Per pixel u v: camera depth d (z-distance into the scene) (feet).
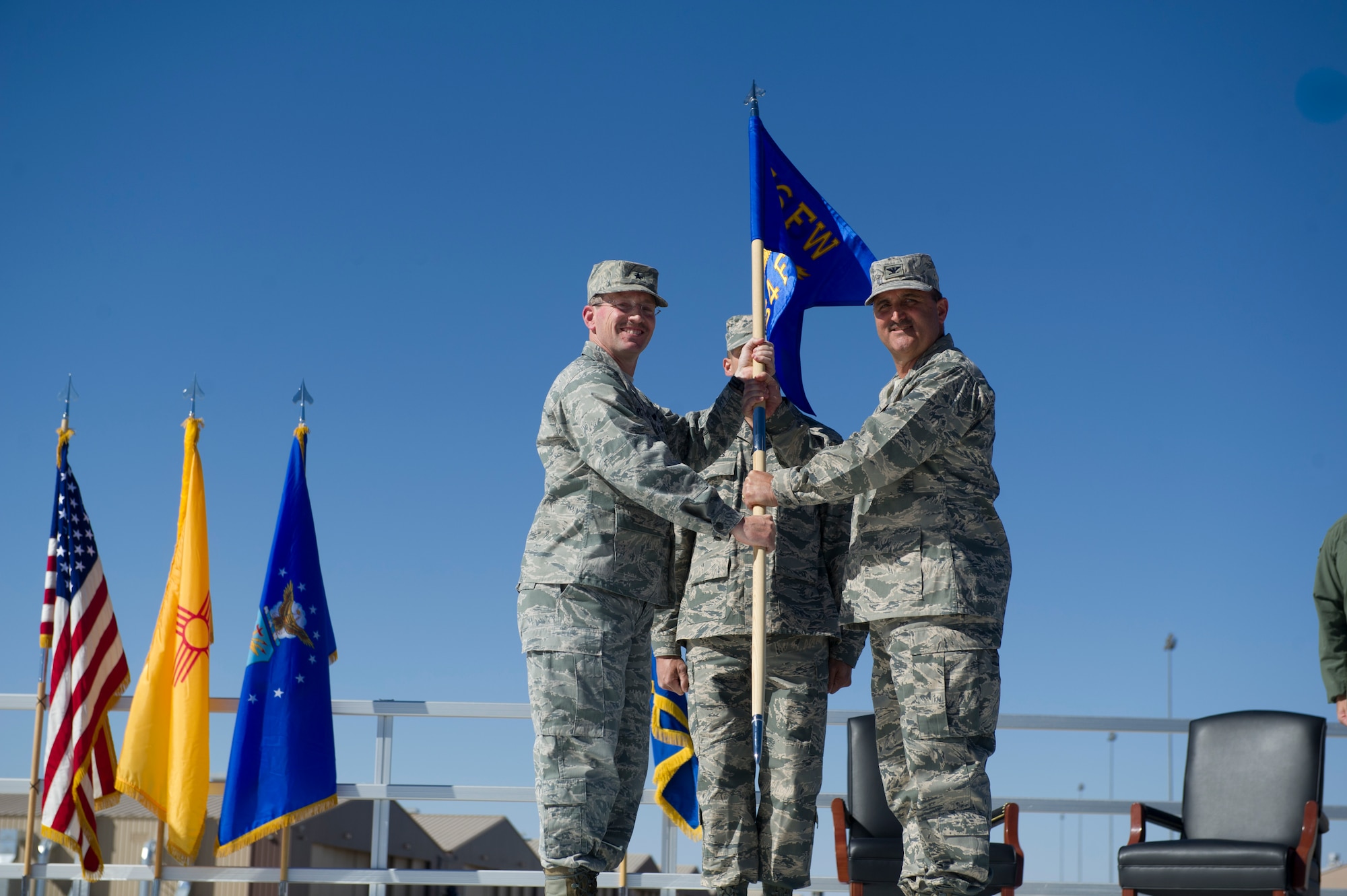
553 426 13.70
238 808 21.42
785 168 17.04
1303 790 19.01
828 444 17.01
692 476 12.98
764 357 15.20
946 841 12.58
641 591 13.43
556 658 12.89
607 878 20.29
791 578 15.90
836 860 19.53
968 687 12.82
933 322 14.08
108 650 22.70
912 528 13.19
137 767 21.68
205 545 23.27
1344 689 18.39
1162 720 20.99
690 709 16.22
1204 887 17.79
